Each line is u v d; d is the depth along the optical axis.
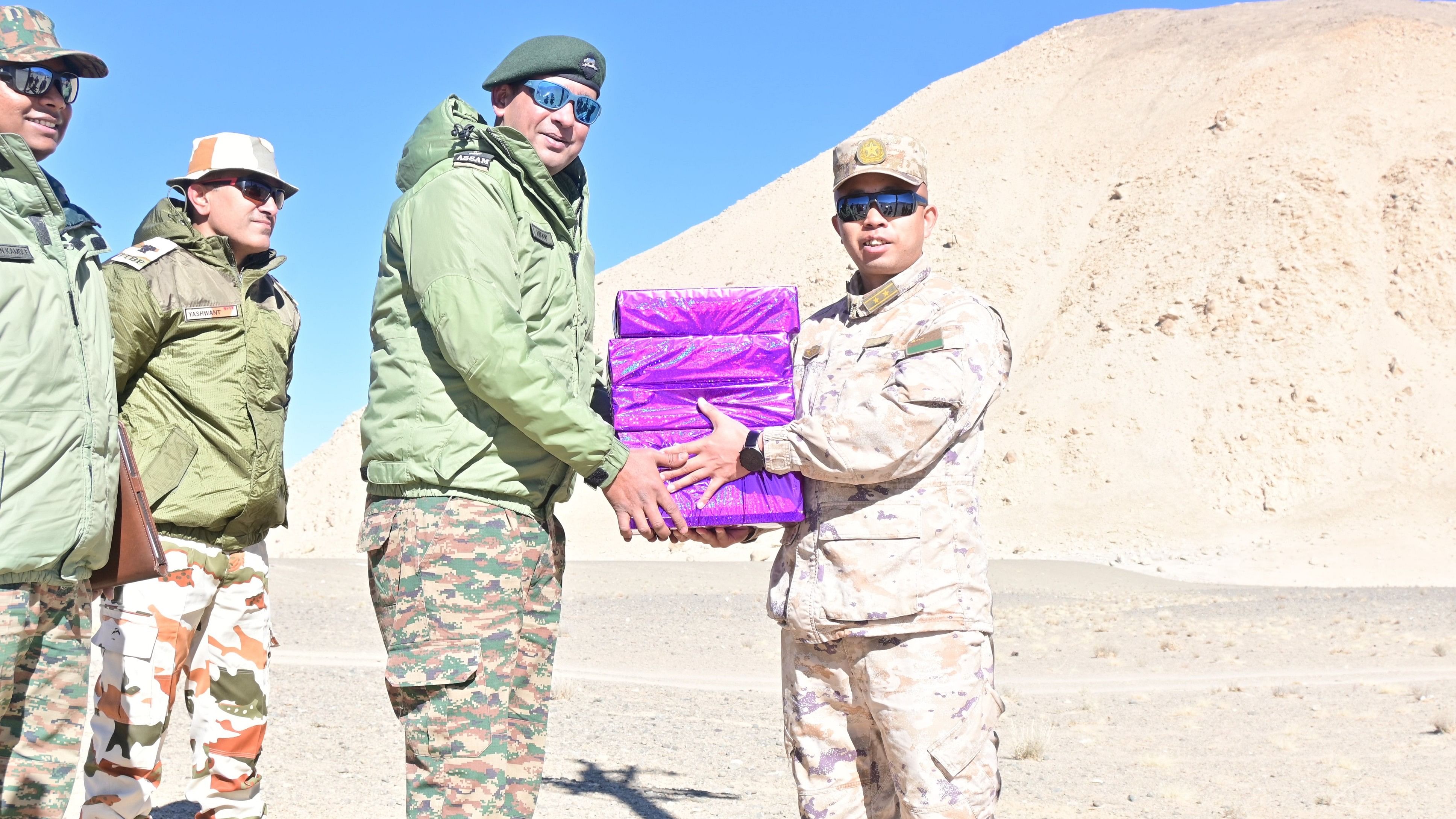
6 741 3.69
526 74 4.07
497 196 3.83
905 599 3.90
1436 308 83.62
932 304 4.15
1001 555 71.94
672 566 60.56
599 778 8.48
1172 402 81.56
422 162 3.96
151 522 3.99
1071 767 11.15
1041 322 96.31
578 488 93.56
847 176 4.18
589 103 4.14
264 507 4.71
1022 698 17.50
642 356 4.17
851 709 4.12
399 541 3.80
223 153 4.68
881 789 4.22
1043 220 107.06
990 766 3.98
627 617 32.91
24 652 3.69
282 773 7.54
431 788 3.74
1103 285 94.50
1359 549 66.06
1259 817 8.72
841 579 3.96
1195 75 115.75
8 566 3.43
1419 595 44.25
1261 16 126.00
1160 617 33.72
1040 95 125.88
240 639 4.76
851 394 4.10
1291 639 27.00
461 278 3.65
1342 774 10.71
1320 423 78.12
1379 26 107.88
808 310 105.56
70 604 3.79
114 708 4.34
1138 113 115.19
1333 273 86.31
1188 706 16.36
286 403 4.95
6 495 3.43
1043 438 81.44
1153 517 74.31
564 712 13.48
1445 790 9.89
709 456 4.02
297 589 40.19
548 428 3.73
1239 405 79.94
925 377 3.90
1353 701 16.67
